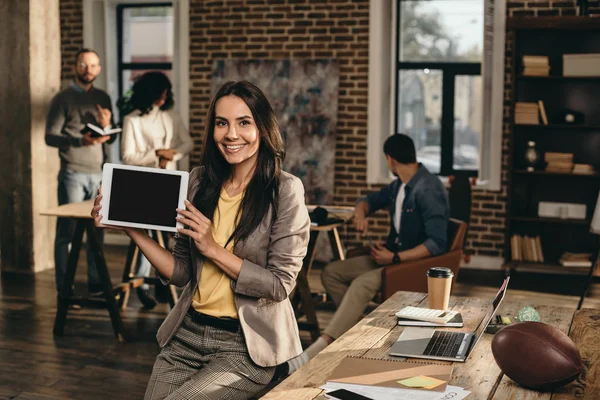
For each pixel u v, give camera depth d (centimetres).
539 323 193
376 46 722
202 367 223
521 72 670
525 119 659
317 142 745
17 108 657
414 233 431
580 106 673
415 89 741
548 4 680
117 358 432
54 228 688
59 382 390
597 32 664
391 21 732
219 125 216
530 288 629
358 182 742
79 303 471
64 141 548
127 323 506
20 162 658
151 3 796
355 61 731
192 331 224
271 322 218
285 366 228
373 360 203
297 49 746
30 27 645
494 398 182
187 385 209
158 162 540
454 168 740
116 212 212
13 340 461
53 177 681
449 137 738
